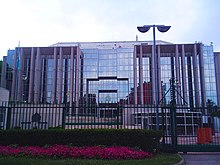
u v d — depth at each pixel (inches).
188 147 490.0
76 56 2500.0
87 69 2659.9
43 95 2479.1
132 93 2556.6
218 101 2632.9
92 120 574.6
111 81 2630.4
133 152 391.2
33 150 398.3
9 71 2694.4
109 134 447.5
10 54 2726.4
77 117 587.5
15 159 347.6
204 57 2511.1
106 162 338.0
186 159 419.8
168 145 487.5
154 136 451.2
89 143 446.0
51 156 378.6
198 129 595.5
